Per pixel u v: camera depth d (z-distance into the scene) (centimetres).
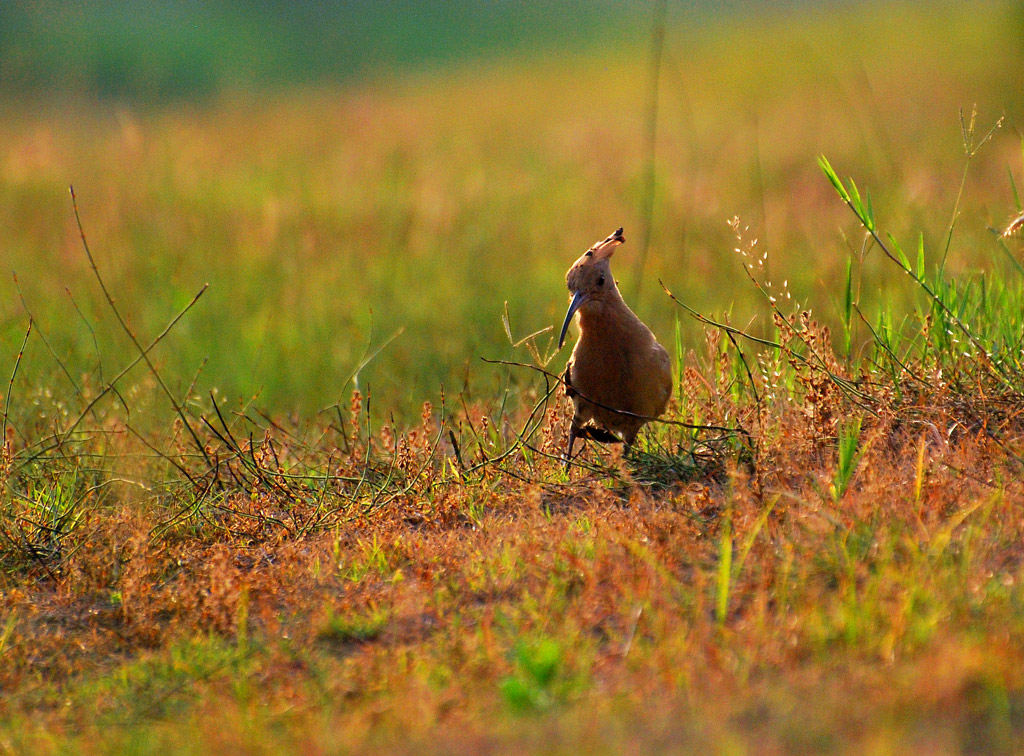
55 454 1088
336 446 1112
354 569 808
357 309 1619
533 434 1042
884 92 3316
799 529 728
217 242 1850
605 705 558
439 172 2473
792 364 989
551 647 607
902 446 888
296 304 1606
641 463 979
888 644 577
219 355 1459
